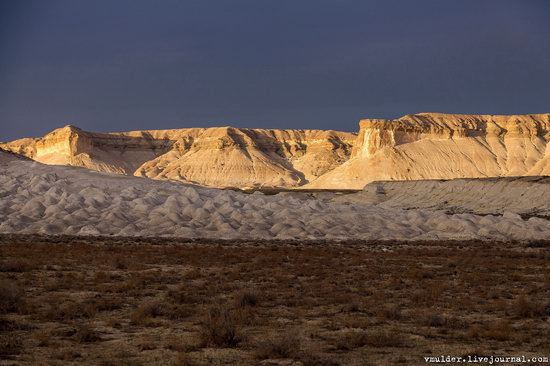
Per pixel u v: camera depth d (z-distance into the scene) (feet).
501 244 330.13
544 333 103.60
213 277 176.45
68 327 104.47
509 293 152.76
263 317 113.80
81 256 229.25
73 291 147.13
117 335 99.04
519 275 186.80
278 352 84.69
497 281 173.68
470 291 155.12
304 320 112.78
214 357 84.17
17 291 123.03
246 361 82.33
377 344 92.79
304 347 90.58
